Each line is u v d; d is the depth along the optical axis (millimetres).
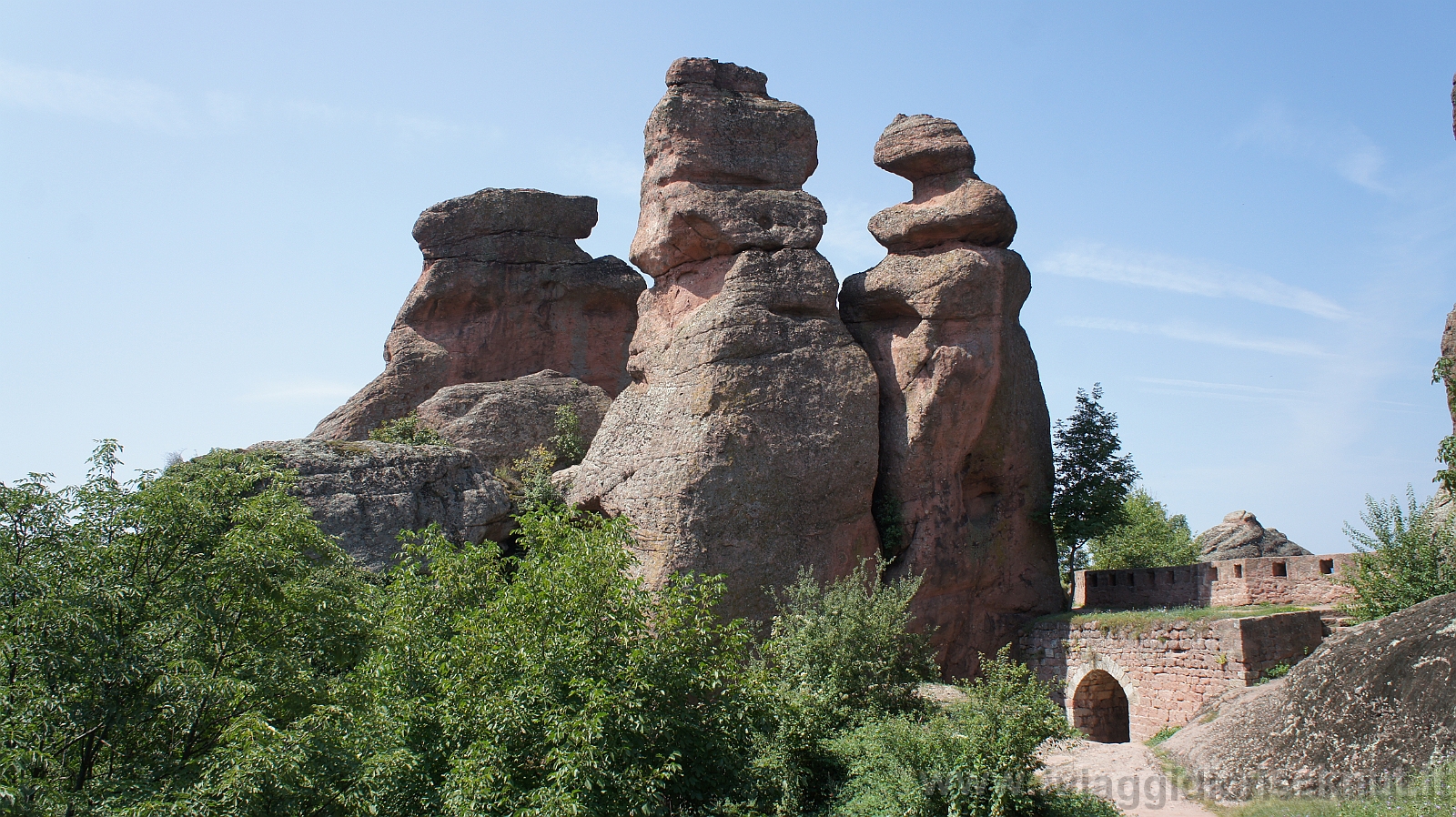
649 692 19391
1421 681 18641
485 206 46938
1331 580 28984
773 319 32469
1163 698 27875
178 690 16703
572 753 17641
